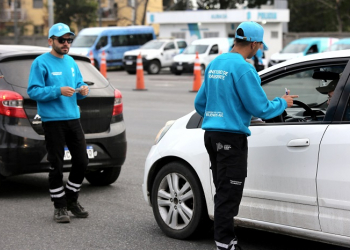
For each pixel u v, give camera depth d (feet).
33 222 21.36
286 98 15.78
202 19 144.36
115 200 24.66
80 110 24.43
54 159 20.88
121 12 234.79
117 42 127.34
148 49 117.91
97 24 232.32
